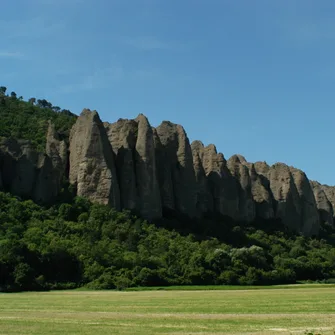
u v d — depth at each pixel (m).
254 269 113.94
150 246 118.81
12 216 114.69
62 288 95.12
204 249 121.94
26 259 96.12
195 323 44.91
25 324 44.41
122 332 39.88
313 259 138.75
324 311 53.97
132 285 98.69
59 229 115.38
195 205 149.38
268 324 44.12
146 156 137.50
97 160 131.00
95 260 103.81
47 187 129.25
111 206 128.25
